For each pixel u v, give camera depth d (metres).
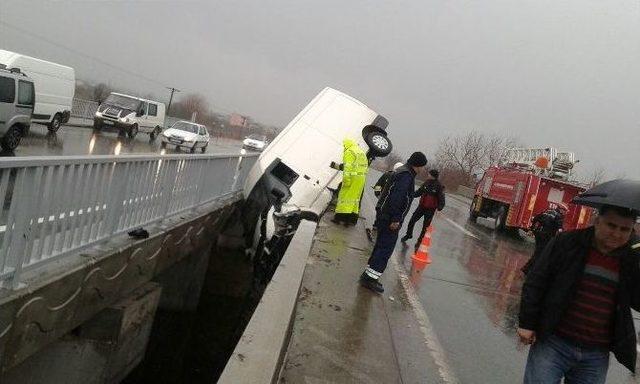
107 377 6.24
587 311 3.37
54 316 4.99
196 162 8.91
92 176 5.39
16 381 5.56
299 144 11.70
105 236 5.89
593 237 3.38
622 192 3.20
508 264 12.64
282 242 9.78
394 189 7.00
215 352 10.95
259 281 11.24
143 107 30.20
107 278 5.90
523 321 3.50
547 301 3.44
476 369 5.53
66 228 5.03
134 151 22.81
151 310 7.18
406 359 5.31
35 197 4.45
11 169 4.08
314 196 11.09
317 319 5.76
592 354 3.40
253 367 3.54
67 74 22.50
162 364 9.88
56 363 5.98
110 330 6.19
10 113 14.52
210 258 13.09
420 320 6.64
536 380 3.48
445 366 5.38
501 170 22.14
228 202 11.38
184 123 32.50
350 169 10.95
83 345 6.08
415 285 8.50
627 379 6.11
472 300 8.38
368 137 11.90
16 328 4.42
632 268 3.30
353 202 11.05
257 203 11.00
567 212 18.84
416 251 10.80
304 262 6.37
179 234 8.11
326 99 12.77
